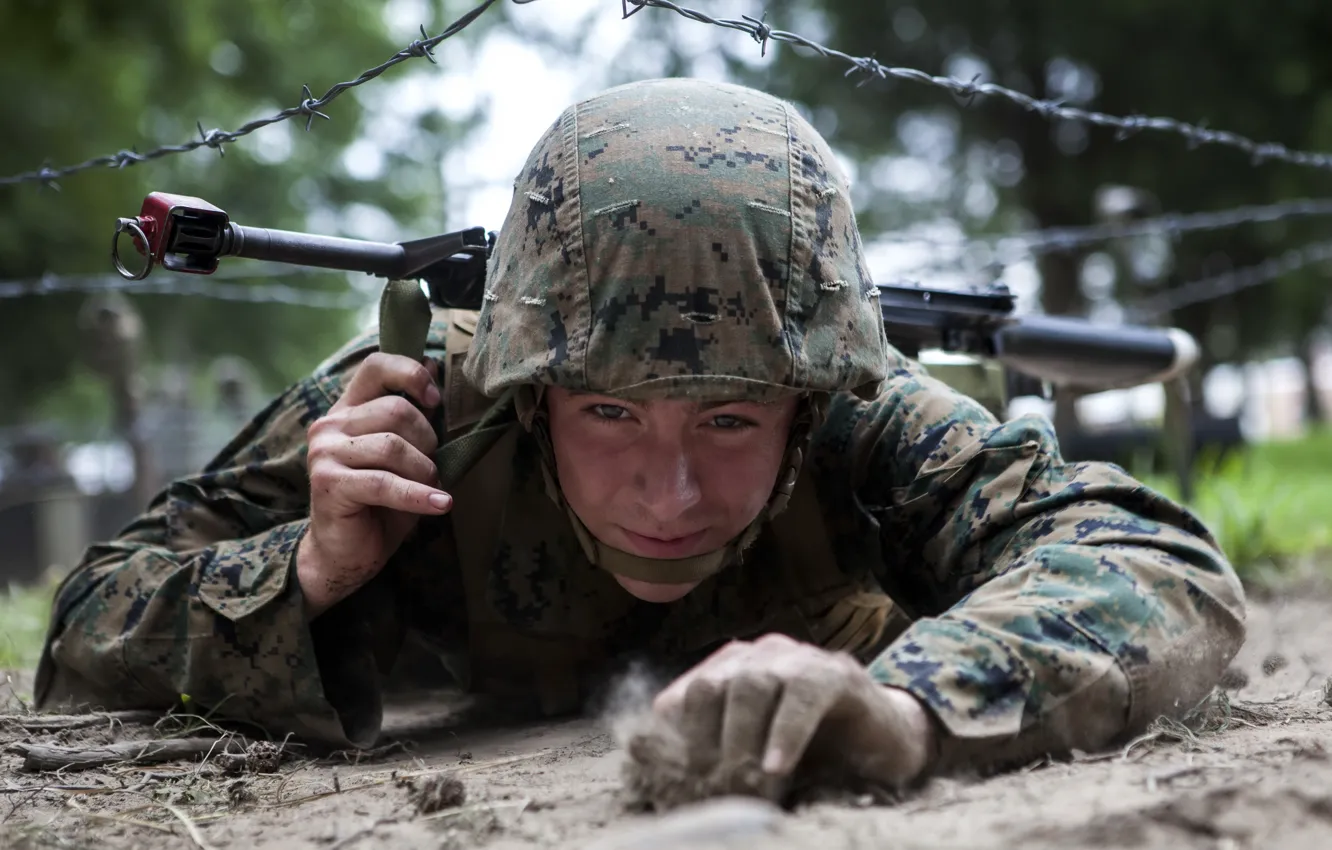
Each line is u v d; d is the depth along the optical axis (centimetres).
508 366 194
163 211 206
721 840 130
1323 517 698
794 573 237
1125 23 1393
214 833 171
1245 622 196
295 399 252
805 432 205
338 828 165
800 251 191
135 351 763
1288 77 1388
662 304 184
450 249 229
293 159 1673
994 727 161
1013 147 1558
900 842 129
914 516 218
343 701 228
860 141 1573
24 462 1037
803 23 1520
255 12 1381
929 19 1443
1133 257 976
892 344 300
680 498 190
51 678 257
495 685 254
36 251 1362
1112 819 133
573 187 193
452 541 238
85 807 192
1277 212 419
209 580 225
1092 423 889
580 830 148
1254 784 141
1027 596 181
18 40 1004
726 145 193
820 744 150
